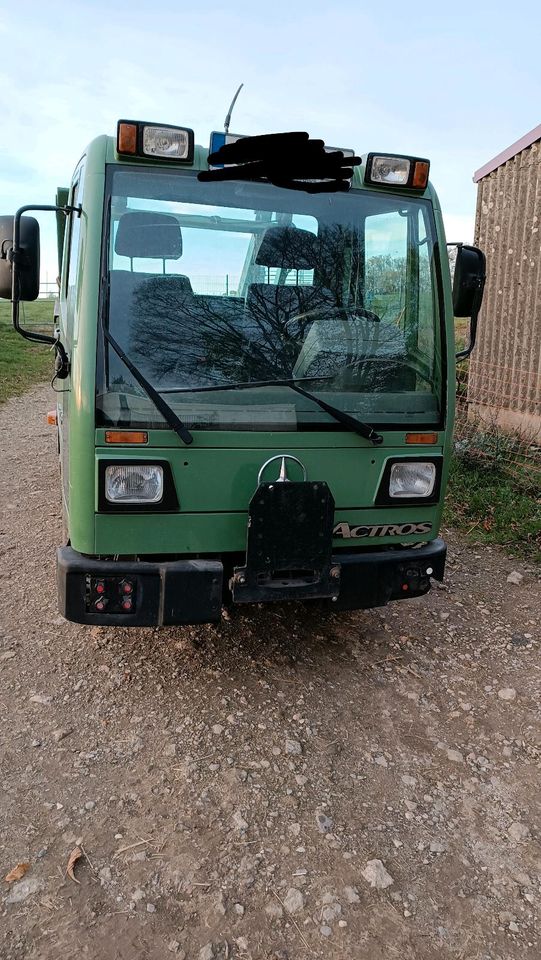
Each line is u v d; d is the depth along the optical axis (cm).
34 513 641
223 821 284
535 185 816
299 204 347
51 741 327
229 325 334
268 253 344
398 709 363
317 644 423
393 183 354
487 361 919
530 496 682
